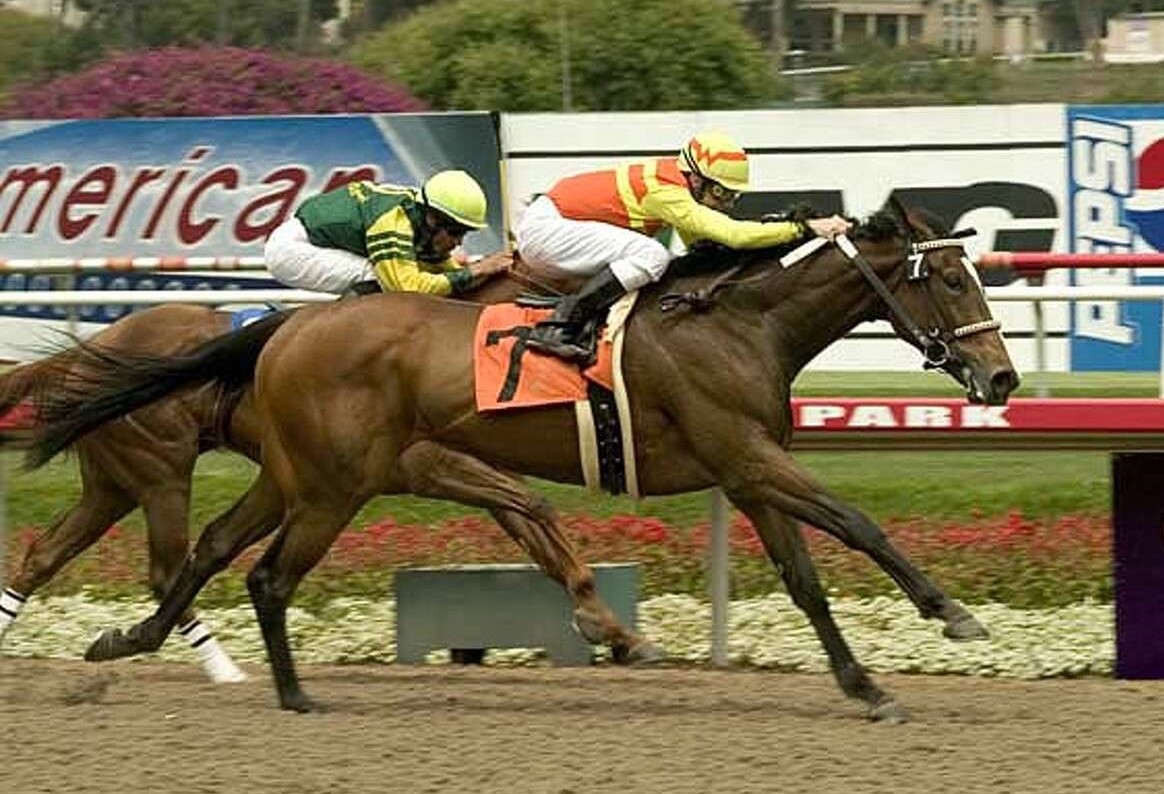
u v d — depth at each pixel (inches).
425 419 410.3
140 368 422.0
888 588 538.6
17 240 856.9
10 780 350.9
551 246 415.8
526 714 413.7
